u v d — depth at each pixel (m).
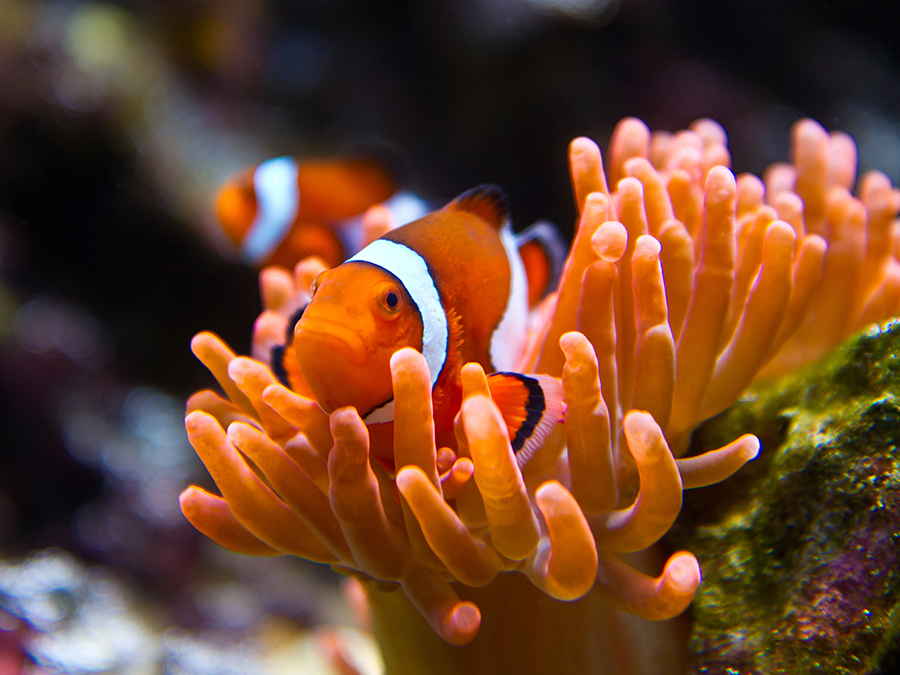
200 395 0.21
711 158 0.24
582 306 0.19
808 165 0.24
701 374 0.20
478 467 0.17
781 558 0.20
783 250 0.20
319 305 0.18
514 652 0.20
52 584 0.38
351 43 0.78
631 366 0.20
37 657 0.34
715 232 0.20
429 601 0.19
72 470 0.50
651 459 0.17
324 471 0.19
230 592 0.51
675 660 0.20
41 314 0.55
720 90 0.67
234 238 0.42
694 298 0.20
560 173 0.65
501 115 0.66
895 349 0.20
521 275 0.22
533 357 0.21
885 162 0.75
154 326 0.61
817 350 0.24
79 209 0.57
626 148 0.24
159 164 0.58
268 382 0.19
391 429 0.19
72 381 0.54
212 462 0.19
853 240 0.23
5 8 0.55
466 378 0.17
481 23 0.65
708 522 0.21
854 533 0.19
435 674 0.21
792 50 0.78
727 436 0.22
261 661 0.45
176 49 0.68
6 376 0.50
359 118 0.76
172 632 0.43
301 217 0.39
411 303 0.19
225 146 0.63
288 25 0.79
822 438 0.20
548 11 0.62
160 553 0.50
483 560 0.18
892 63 0.84
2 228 0.56
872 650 0.18
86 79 0.55
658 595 0.18
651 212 0.21
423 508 0.18
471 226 0.21
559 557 0.17
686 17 0.73
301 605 0.53
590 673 0.20
